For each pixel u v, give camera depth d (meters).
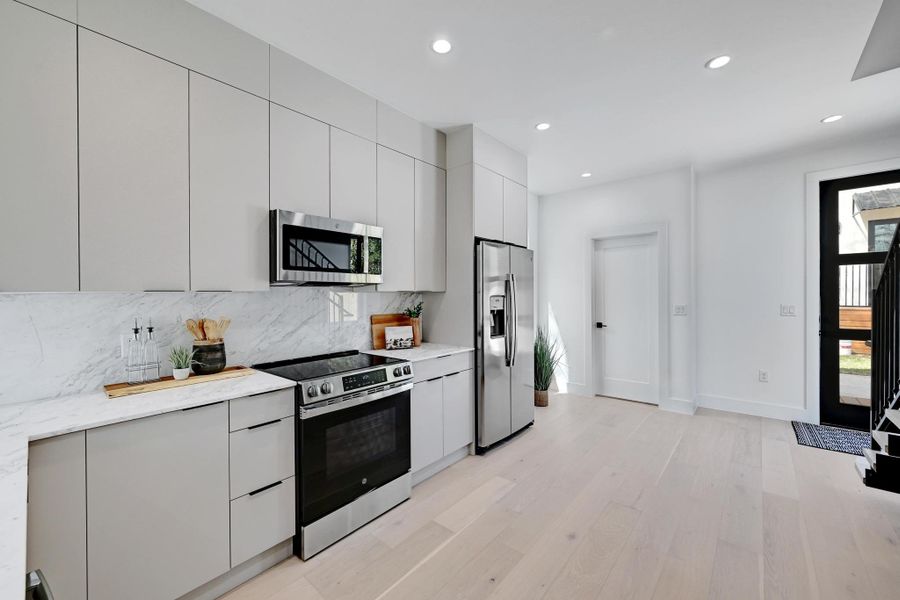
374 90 2.52
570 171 4.14
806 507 2.24
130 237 1.60
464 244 3.11
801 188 3.64
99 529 1.32
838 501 2.30
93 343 1.73
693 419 3.80
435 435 2.71
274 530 1.78
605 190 4.58
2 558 0.62
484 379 3.06
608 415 3.97
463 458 3.00
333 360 2.48
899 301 2.54
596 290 4.75
